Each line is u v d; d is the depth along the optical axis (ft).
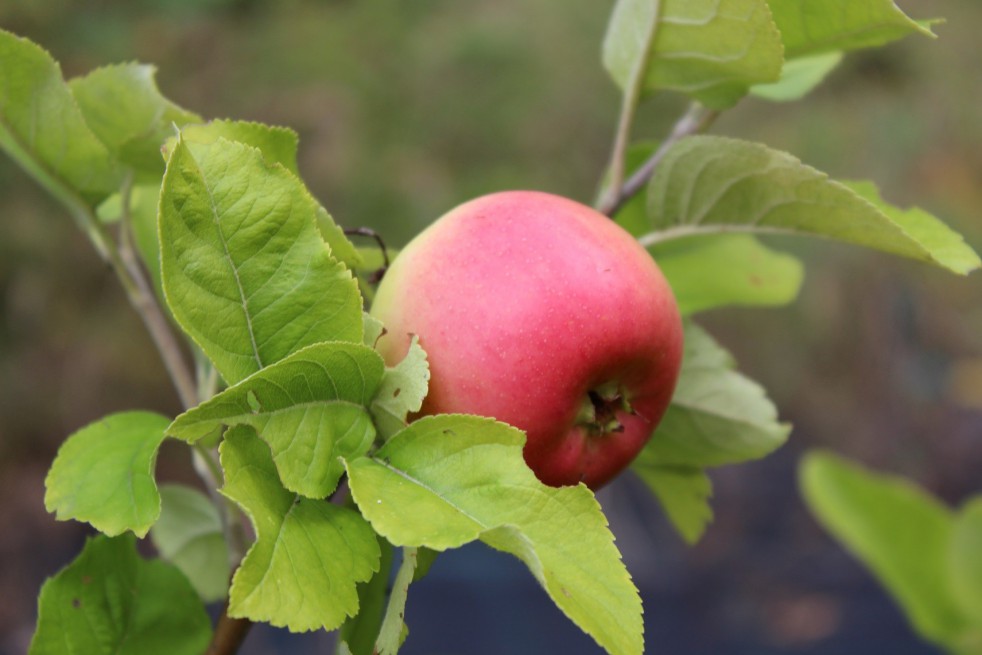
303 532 1.02
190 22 7.75
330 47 7.72
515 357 1.11
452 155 7.63
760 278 1.50
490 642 5.14
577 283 1.13
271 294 1.05
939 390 7.98
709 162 1.24
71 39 7.18
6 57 1.23
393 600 1.04
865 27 1.25
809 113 8.46
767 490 7.09
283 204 1.05
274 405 1.04
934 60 9.02
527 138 7.75
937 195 8.47
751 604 6.18
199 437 1.01
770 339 7.80
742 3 1.19
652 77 1.30
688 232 1.31
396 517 1.01
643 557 6.33
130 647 1.23
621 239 1.18
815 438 7.55
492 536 1.00
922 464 7.55
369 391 1.09
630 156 1.46
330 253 1.06
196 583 1.46
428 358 1.12
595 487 1.22
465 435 1.06
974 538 2.04
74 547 5.82
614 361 1.15
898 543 2.09
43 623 1.20
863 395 7.88
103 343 6.47
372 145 7.43
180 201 1.03
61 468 1.12
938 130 8.82
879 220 1.19
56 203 6.70
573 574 1.00
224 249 1.04
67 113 1.26
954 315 8.43
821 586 6.32
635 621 0.99
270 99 7.49
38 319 6.41
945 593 2.05
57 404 6.28
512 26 8.11
